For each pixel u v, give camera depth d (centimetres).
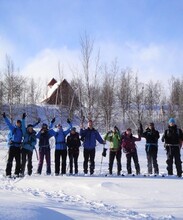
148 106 4784
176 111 4672
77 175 1176
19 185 980
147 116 4231
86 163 1232
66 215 553
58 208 629
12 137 1177
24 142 1202
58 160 1218
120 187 908
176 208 710
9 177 1137
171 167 1166
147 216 646
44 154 1238
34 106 3959
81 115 2222
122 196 820
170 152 1154
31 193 854
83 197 821
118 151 1209
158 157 1800
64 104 2583
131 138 1222
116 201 776
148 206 728
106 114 2814
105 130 2723
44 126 1245
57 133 1230
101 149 2061
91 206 721
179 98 4584
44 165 1515
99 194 845
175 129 1161
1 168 1407
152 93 5419
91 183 959
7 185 980
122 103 4228
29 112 4025
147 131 1216
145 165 1517
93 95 2444
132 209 704
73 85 2567
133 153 1217
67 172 1291
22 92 4834
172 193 845
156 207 719
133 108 4556
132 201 772
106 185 922
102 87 3105
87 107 2373
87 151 1226
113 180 1020
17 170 1170
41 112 3847
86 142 1226
